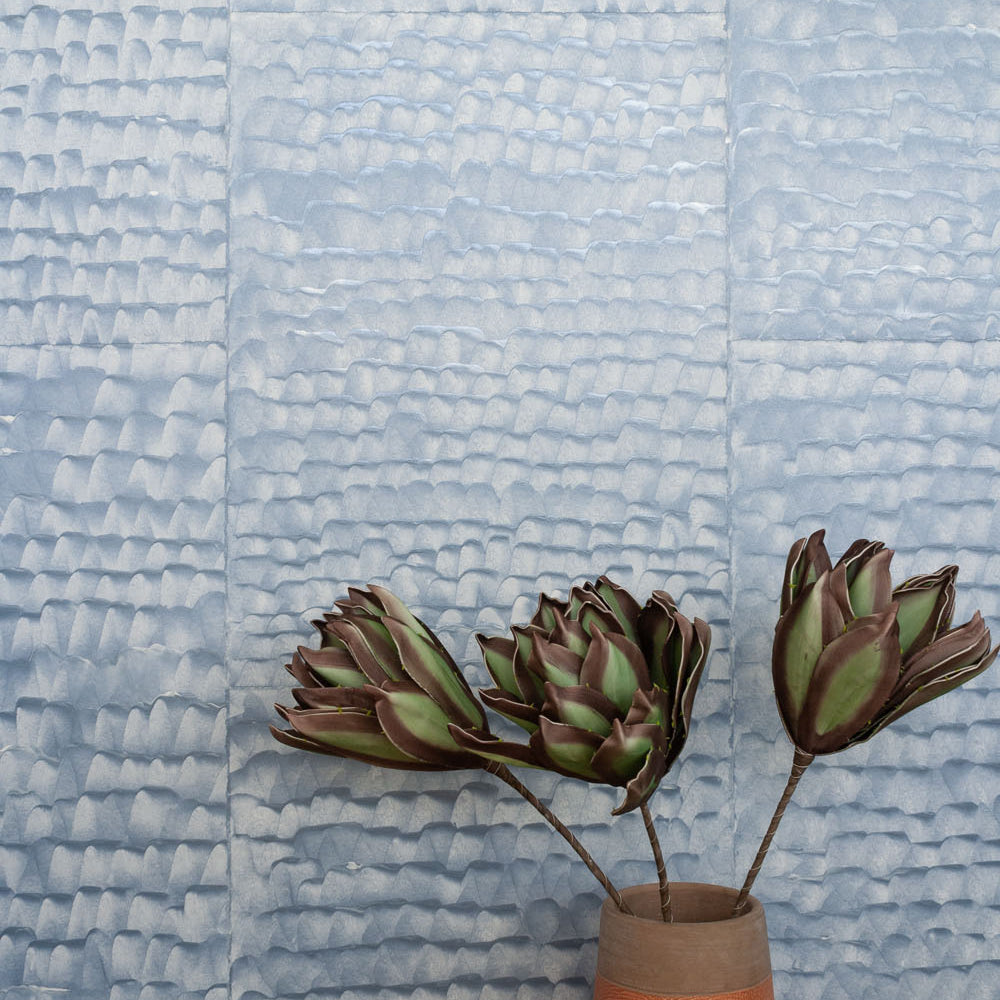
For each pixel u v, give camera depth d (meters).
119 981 0.78
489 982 0.79
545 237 0.80
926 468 0.81
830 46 0.81
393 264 0.80
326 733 0.65
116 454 0.79
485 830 0.79
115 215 0.80
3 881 0.78
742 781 0.80
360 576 0.79
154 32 0.80
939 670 0.63
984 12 0.82
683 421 0.80
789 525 0.80
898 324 0.81
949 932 0.80
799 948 0.80
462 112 0.80
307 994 0.78
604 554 0.80
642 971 0.64
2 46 0.80
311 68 0.80
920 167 0.81
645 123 0.81
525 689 0.67
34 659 0.79
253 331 0.79
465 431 0.80
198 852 0.78
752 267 0.81
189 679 0.79
